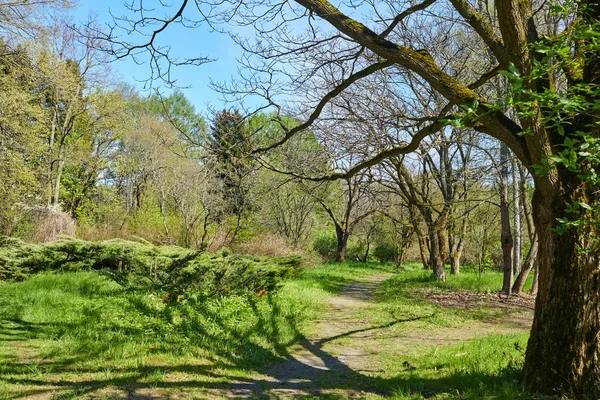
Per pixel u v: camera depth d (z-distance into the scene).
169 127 28.03
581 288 5.05
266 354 8.31
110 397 5.38
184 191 21.02
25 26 14.58
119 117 28.95
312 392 6.21
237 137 8.39
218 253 16.08
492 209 23.73
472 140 15.98
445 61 13.80
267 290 13.65
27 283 12.70
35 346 7.37
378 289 19.25
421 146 14.81
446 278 20.58
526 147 5.23
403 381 6.50
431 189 25.81
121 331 8.25
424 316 12.16
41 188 20.88
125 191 35.03
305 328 10.63
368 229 40.69
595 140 2.82
